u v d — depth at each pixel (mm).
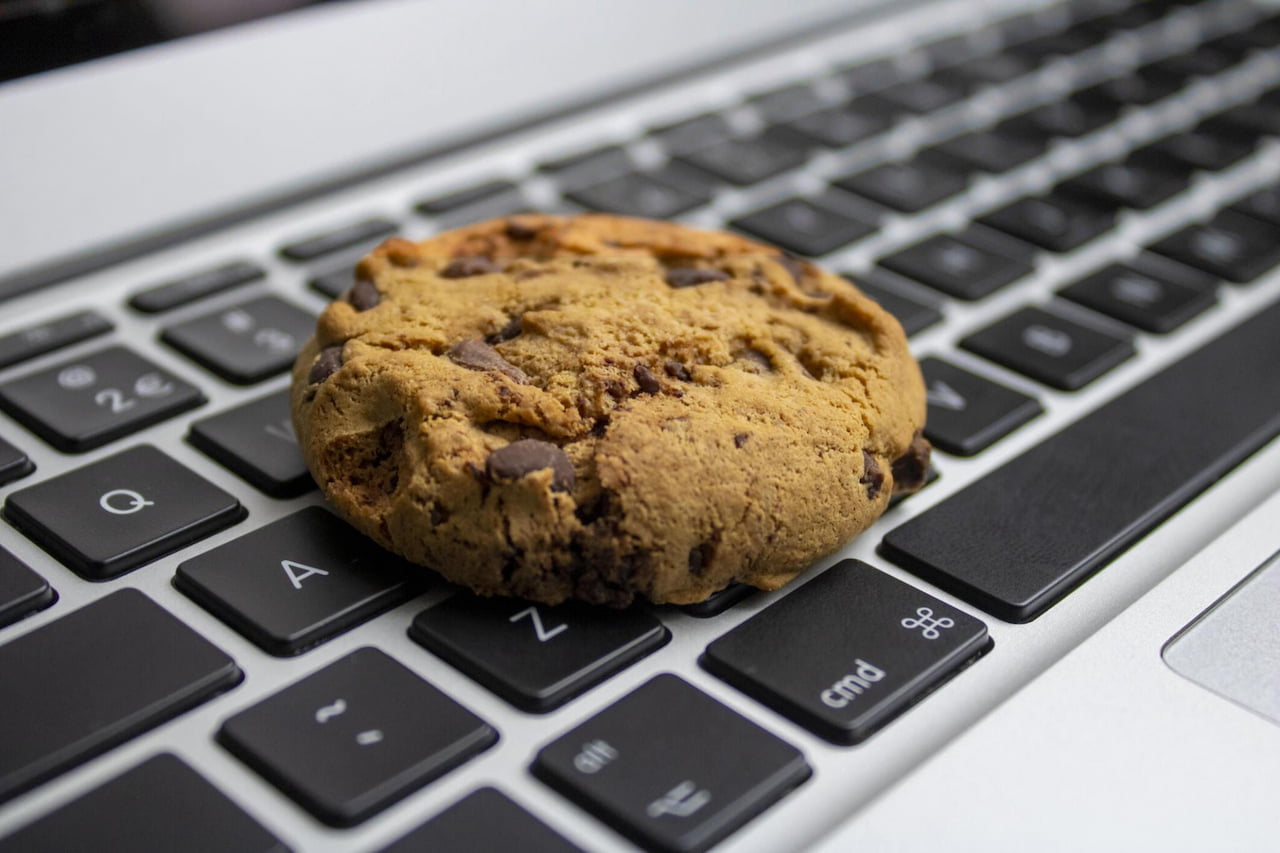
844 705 184
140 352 239
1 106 250
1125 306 267
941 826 175
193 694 181
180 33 269
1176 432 236
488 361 204
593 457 194
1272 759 185
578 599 193
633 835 171
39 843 167
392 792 173
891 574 205
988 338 255
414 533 193
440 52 296
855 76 354
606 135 314
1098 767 182
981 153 317
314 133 282
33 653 183
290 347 240
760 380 206
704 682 189
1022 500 218
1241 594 205
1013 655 197
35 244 253
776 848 173
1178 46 404
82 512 203
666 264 226
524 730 181
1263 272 285
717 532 192
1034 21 410
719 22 343
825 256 280
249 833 168
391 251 225
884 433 206
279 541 199
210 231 269
